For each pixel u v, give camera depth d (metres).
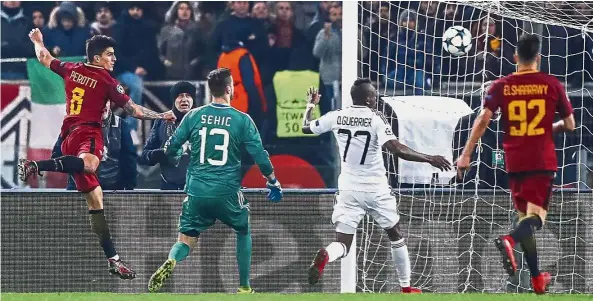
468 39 35.00
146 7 45.44
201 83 44.91
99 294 24.80
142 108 27.62
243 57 44.22
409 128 33.44
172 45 44.94
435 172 33.09
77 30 45.25
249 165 40.09
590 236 30.92
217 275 30.42
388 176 33.00
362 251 31.20
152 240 30.44
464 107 33.81
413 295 24.38
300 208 30.53
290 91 44.22
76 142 27.38
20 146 44.31
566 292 30.80
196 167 26.16
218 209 26.09
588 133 37.75
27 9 45.47
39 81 44.69
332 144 43.38
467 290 30.97
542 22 33.62
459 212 31.09
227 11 45.09
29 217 30.23
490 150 34.69
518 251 30.78
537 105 23.11
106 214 30.34
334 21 44.88
